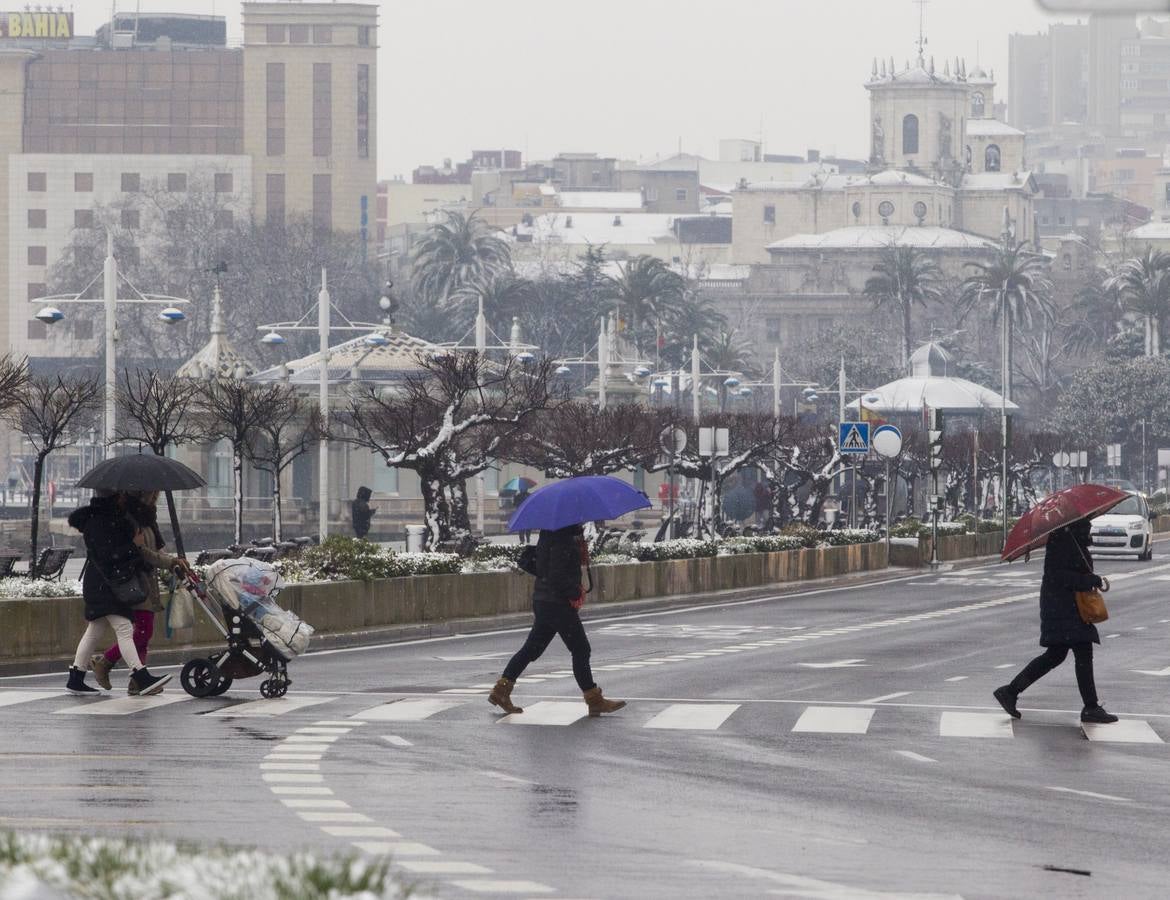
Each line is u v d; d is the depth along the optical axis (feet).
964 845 97.76
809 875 88.74
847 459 573.74
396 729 150.61
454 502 433.48
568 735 148.15
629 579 342.03
